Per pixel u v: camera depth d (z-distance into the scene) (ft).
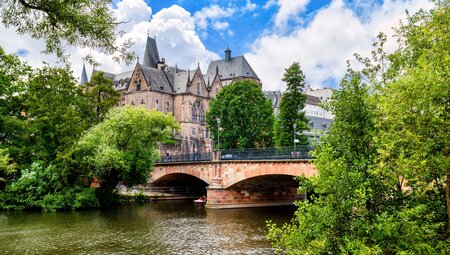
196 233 104.88
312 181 42.24
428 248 37.17
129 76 453.99
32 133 156.25
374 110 43.88
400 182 43.57
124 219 128.88
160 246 89.04
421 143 36.47
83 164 151.12
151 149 168.55
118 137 157.89
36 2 32.19
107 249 85.81
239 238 98.02
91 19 33.73
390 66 49.93
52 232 103.60
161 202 195.93
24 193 144.15
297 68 200.95
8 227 109.91
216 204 163.94
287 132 200.23
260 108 226.58
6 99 160.76
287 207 171.94
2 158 108.78
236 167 162.71
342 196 39.47
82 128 159.02
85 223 118.42
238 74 463.83
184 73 418.72
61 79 180.96
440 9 40.52
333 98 46.57
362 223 39.65
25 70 170.19
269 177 156.87
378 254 37.81
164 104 398.01
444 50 37.58
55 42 36.27
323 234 40.63
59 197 144.36
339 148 44.70
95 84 232.32
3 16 34.09
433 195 42.80
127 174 160.86
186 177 211.82
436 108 36.45
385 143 38.37
